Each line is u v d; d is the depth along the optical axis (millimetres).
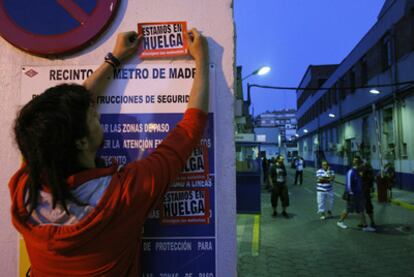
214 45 1594
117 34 1617
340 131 27172
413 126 14211
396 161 15859
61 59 1627
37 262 1037
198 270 1529
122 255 1059
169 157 1207
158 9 1609
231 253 1530
